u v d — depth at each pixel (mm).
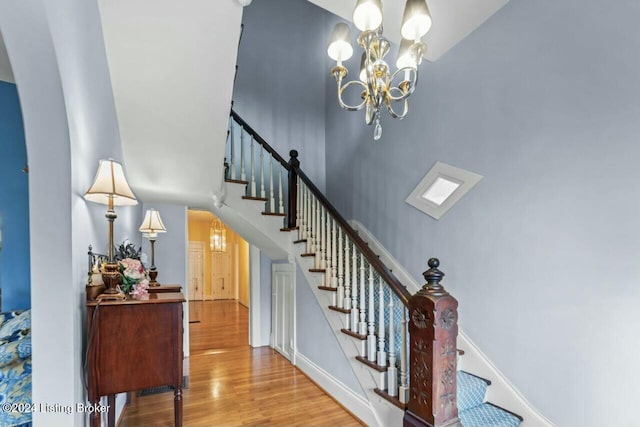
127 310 1743
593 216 1772
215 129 2805
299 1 5078
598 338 1726
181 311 1888
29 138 1482
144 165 3029
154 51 2195
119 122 2615
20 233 2496
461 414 2068
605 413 1683
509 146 2230
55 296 1498
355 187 4020
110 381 1687
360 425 2475
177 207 4375
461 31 2529
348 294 2730
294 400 2867
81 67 1719
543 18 2059
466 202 2518
